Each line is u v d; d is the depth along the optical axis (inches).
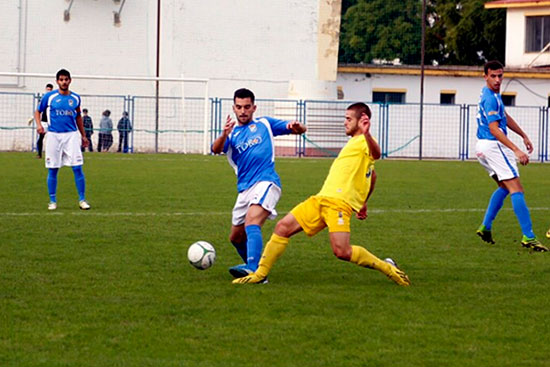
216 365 394.6
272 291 565.0
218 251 743.7
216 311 503.2
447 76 3216.0
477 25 4008.4
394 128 3120.1
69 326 463.5
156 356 408.5
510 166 796.6
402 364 400.5
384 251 759.7
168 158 2353.6
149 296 543.5
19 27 2935.5
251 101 616.4
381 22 4419.3
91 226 890.7
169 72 3046.3
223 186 1429.6
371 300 541.0
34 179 1508.4
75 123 1055.0
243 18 3090.6
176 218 973.8
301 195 1302.9
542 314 508.4
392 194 1353.3
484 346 434.3
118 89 3006.9
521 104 3297.2
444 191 1428.4
